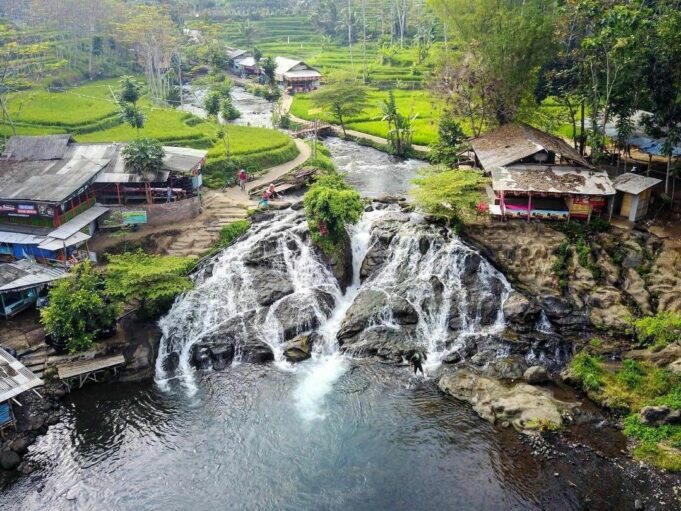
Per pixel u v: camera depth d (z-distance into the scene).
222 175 68.38
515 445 35.84
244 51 159.88
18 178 53.12
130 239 53.72
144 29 114.81
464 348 44.69
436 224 54.53
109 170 56.00
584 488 32.66
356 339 45.66
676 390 38.47
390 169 78.44
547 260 49.75
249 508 32.00
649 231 50.84
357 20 181.75
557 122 69.50
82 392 41.44
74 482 34.00
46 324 42.47
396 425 37.78
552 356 43.84
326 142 93.88
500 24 64.44
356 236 55.09
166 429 37.97
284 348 45.19
